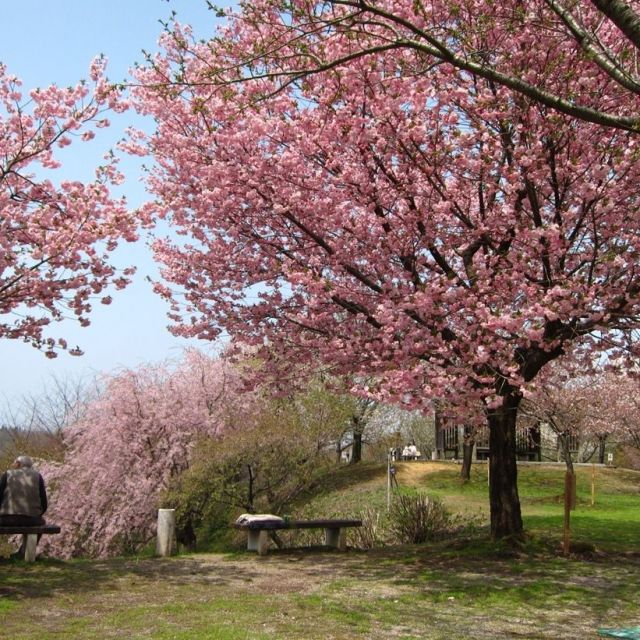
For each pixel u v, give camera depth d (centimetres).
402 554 1162
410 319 1042
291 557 1174
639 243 990
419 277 1109
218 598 818
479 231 1041
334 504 2297
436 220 1062
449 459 3784
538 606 792
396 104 977
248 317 1244
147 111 1180
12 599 803
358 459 3259
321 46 975
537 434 3681
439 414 1305
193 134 1184
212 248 1225
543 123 981
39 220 997
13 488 1085
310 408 2022
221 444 1842
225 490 1828
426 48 659
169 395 2045
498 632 675
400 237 1098
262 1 987
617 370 1176
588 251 1053
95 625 676
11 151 999
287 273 1070
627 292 992
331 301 1139
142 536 1983
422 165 1053
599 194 975
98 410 2103
